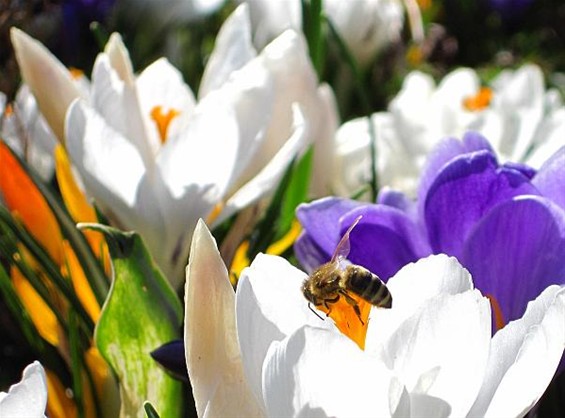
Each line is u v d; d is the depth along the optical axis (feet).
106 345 1.23
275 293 1.04
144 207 1.35
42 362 1.39
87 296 1.38
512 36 5.04
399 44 2.57
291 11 2.24
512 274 1.15
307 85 1.44
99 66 1.39
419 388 1.00
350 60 1.62
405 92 1.99
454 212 1.18
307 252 1.24
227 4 3.03
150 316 1.23
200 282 1.05
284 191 1.44
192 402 1.23
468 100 1.98
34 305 1.40
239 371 1.05
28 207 1.41
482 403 1.01
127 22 2.64
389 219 1.20
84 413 1.31
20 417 0.99
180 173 1.35
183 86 1.48
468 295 1.00
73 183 1.43
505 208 1.15
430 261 1.06
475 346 1.00
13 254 1.42
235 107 1.38
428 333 1.00
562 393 1.21
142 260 1.22
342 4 2.23
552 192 1.19
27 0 1.66
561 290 1.01
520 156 1.88
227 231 1.48
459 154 1.24
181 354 1.16
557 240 1.14
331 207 1.22
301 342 0.97
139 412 1.24
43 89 1.41
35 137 1.59
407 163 1.88
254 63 1.41
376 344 1.04
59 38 2.35
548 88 4.29
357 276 1.06
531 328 1.00
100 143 1.34
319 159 1.56
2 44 1.64
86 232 1.42
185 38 2.64
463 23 5.00
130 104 1.38
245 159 1.38
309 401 0.98
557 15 5.26
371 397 0.97
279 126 1.43
